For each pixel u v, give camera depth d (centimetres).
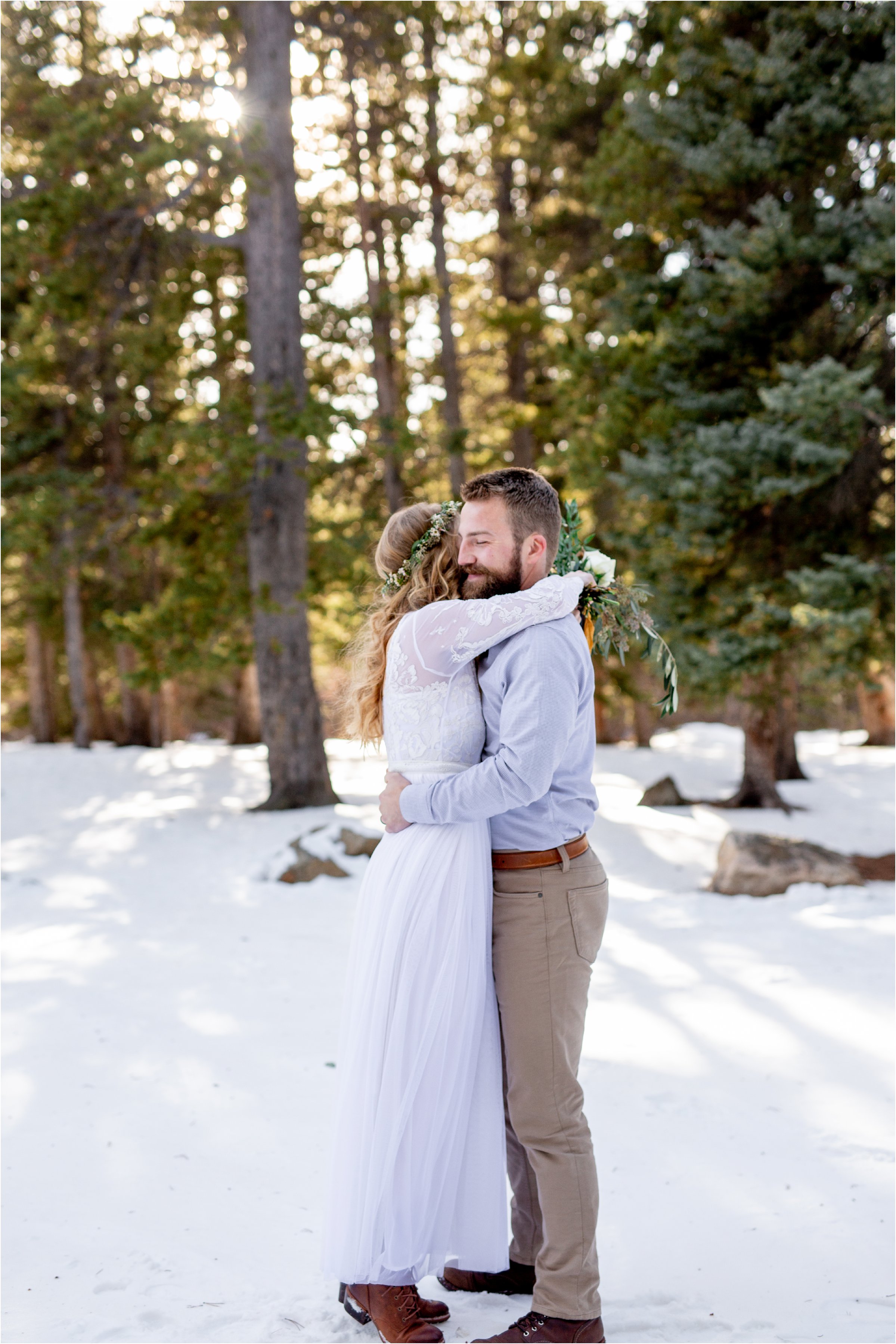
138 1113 343
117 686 2894
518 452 1806
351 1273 204
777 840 790
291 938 641
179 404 1872
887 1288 225
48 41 1270
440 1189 207
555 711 200
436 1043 206
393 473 1597
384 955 210
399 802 211
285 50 1276
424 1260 209
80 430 1989
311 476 1299
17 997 498
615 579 258
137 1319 213
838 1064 380
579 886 213
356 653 245
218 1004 483
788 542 1059
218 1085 371
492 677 212
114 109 1117
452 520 238
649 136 1087
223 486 1203
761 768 1308
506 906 212
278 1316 216
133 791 1511
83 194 1116
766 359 1057
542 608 209
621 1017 451
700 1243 250
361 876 838
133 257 1248
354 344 1719
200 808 1337
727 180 1025
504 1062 227
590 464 1199
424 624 216
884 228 912
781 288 1002
